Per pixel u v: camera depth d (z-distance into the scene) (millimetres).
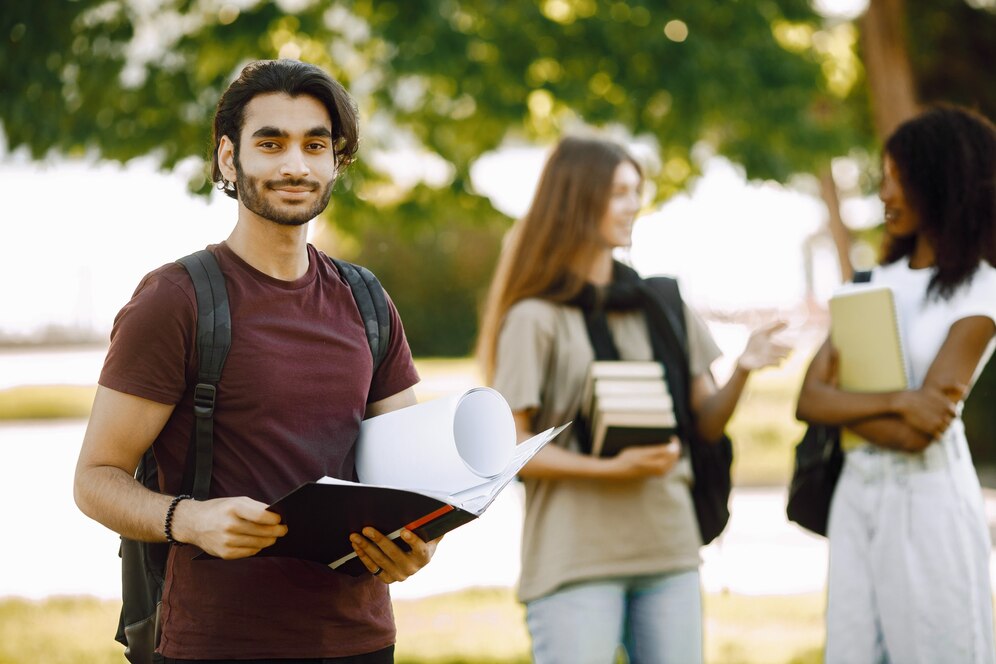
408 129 8945
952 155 3475
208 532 2145
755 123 8797
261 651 2367
